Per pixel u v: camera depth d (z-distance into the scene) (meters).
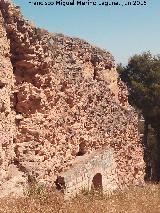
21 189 16.66
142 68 45.50
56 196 16.97
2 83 17.20
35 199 15.85
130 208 17.98
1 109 16.91
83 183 20.73
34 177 17.50
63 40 23.52
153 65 45.31
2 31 17.77
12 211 14.13
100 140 24.58
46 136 19.23
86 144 23.03
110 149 24.62
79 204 17.02
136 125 30.48
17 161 17.81
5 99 17.38
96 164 22.47
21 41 18.47
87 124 23.50
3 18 18.02
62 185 18.88
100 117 25.05
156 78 44.56
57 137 20.16
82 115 23.05
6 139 17.02
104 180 23.41
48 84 19.66
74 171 20.06
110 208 17.27
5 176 16.45
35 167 17.80
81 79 23.55
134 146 29.66
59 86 20.89
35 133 18.56
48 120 19.45
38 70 19.20
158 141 45.00
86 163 21.31
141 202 19.42
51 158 19.41
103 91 26.52
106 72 28.66
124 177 27.11
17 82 18.69
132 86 44.66
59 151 20.28
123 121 28.08
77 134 22.19
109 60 29.12
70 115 21.80
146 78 45.03
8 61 18.16
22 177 17.19
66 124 21.23
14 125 18.22
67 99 21.64
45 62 19.38
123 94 30.80
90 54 26.70
